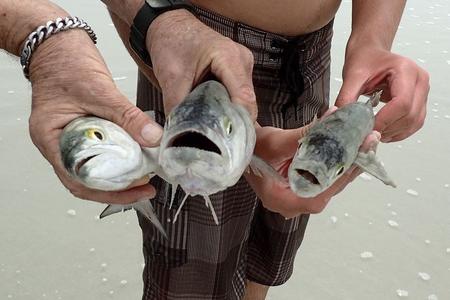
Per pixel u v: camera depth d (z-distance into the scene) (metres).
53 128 0.57
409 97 0.70
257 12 0.75
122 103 0.55
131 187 0.57
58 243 1.26
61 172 0.58
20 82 1.67
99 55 0.60
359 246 1.32
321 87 0.88
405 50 2.04
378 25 0.82
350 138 0.57
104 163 0.52
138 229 1.31
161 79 0.61
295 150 0.60
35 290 1.17
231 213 0.83
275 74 0.80
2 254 1.22
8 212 1.31
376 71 0.75
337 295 1.22
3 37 0.62
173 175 0.49
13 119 1.54
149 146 0.54
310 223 1.37
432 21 2.24
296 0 0.75
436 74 1.92
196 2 0.76
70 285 1.19
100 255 1.25
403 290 1.23
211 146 0.51
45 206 1.33
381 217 1.39
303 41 0.80
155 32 0.64
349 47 0.81
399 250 1.31
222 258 0.85
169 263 0.86
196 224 0.82
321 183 0.53
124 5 0.68
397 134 0.73
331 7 0.82
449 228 1.37
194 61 0.59
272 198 0.65
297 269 1.27
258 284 1.04
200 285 0.87
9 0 0.60
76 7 2.01
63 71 0.58
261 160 0.59
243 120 0.53
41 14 0.61
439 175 1.51
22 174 1.40
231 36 0.76
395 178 1.49
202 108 0.51
